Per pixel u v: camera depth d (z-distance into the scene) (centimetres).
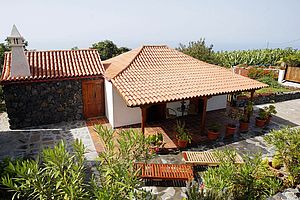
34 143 1154
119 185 436
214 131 1224
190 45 2447
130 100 1037
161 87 1209
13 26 1227
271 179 657
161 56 1577
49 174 466
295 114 1680
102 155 507
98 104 1516
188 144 1173
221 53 3384
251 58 3225
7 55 1434
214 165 924
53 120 1415
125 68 1354
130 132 554
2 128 1344
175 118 1524
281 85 2403
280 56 3247
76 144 513
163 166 870
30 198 500
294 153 729
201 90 1218
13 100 1286
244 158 689
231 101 1755
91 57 1589
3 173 671
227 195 537
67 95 1409
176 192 800
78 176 463
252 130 1362
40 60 1450
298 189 681
